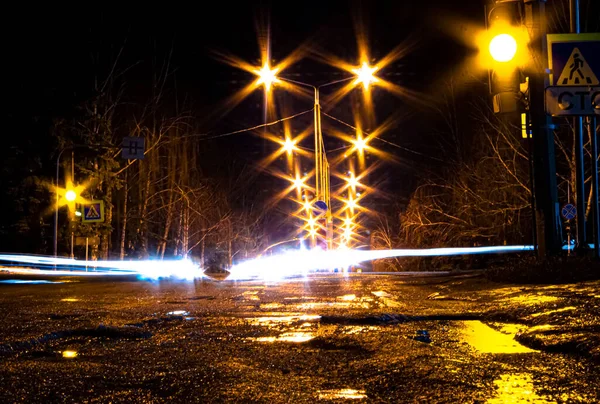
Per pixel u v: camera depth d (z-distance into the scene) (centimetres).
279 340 898
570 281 1571
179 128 5012
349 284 2225
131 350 828
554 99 1552
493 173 4144
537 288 1466
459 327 1012
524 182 3784
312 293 1798
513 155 3809
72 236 4006
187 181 5134
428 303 1404
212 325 1062
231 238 6034
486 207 4203
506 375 660
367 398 584
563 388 603
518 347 826
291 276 3097
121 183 4619
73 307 1406
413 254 4925
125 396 594
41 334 938
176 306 1418
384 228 6278
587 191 3300
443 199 5084
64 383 641
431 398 578
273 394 600
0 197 4053
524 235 4078
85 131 4262
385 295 1670
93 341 901
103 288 2206
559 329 870
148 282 2697
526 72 1773
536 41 1736
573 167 3253
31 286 2388
